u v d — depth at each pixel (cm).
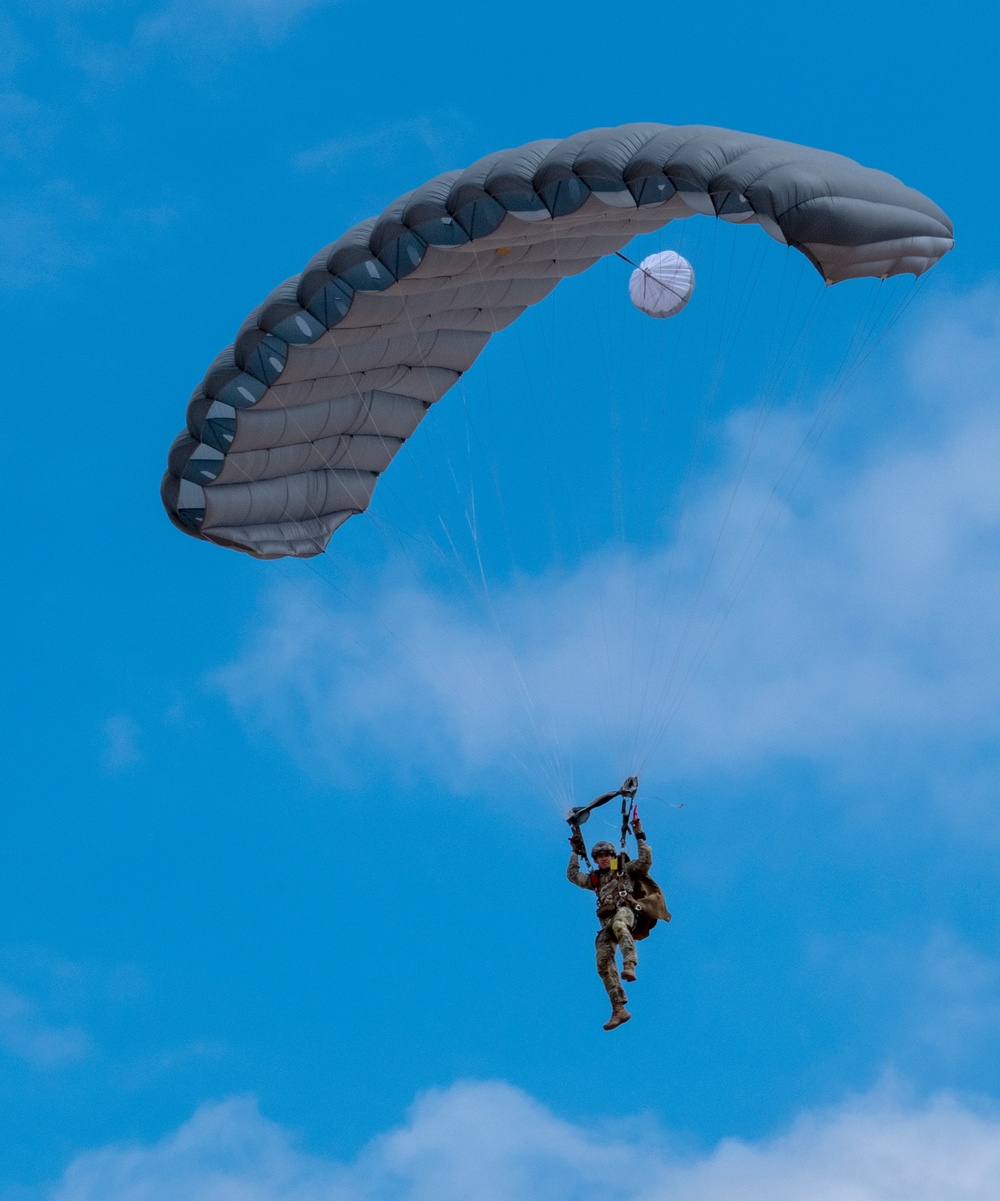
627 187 3656
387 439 4859
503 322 4675
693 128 3662
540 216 3800
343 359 4356
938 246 3662
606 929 3900
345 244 4012
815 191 3416
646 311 4244
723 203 3559
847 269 3528
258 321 4159
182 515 4647
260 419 4412
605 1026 3800
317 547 4912
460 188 3822
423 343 4547
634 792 4028
